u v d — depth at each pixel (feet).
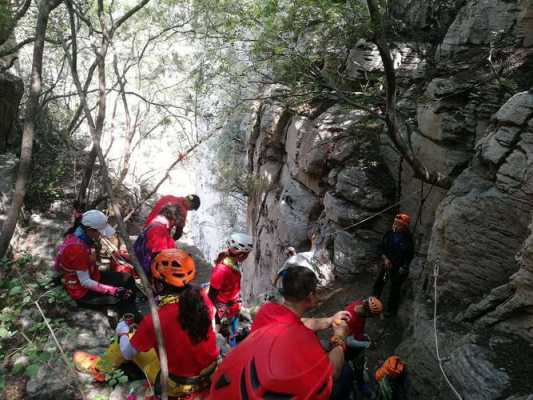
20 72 33.78
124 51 32.78
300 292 8.17
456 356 14.96
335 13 20.33
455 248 17.61
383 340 22.08
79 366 13.29
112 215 24.47
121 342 11.62
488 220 16.75
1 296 14.76
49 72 34.55
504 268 16.66
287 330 7.19
